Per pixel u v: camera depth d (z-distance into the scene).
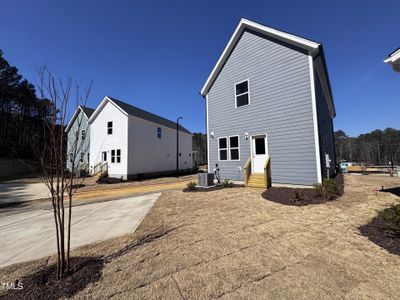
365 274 2.24
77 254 2.98
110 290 2.06
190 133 27.48
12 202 8.44
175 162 23.61
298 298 1.87
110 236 3.84
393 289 1.97
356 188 7.79
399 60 5.01
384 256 2.62
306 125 7.52
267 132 8.66
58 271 2.31
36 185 14.41
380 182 9.92
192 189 8.66
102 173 16.94
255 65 9.24
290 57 8.06
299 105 7.73
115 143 17.59
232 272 2.34
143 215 5.30
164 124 22.22
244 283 2.12
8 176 21.30
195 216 4.70
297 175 7.67
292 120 7.90
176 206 5.88
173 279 2.24
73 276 2.33
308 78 7.54
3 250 3.42
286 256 2.69
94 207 6.78
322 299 1.85
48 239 3.90
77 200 8.19
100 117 18.81
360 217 4.20
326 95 12.52
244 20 9.47
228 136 10.17
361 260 2.54
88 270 2.45
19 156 22.98
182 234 3.61
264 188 7.85
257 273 2.31
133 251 3.00
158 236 3.58
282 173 8.09
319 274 2.26
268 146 8.60
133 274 2.36
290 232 3.53
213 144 10.85
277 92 8.41
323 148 9.27
